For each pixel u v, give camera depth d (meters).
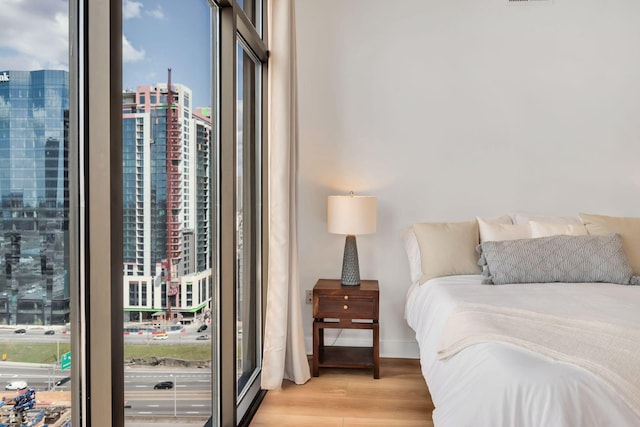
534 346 1.77
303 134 3.91
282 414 2.76
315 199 3.92
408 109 3.88
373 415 2.75
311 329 3.93
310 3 3.90
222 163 2.42
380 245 3.89
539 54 3.84
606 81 3.82
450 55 3.86
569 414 1.50
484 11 3.85
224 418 2.41
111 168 1.23
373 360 3.40
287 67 3.04
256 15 3.29
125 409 1.53
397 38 3.87
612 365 1.62
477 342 1.91
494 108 3.86
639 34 3.81
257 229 3.35
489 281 3.08
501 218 3.70
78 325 1.23
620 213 3.83
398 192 3.89
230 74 2.41
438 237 3.40
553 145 3.84
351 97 3.89
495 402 1.60
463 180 3.87
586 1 3.81
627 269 3.11
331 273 3.93
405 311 3.62
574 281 3.12
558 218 3.62
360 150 3.90
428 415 2.75
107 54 1.22
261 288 3.38
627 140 3.82
